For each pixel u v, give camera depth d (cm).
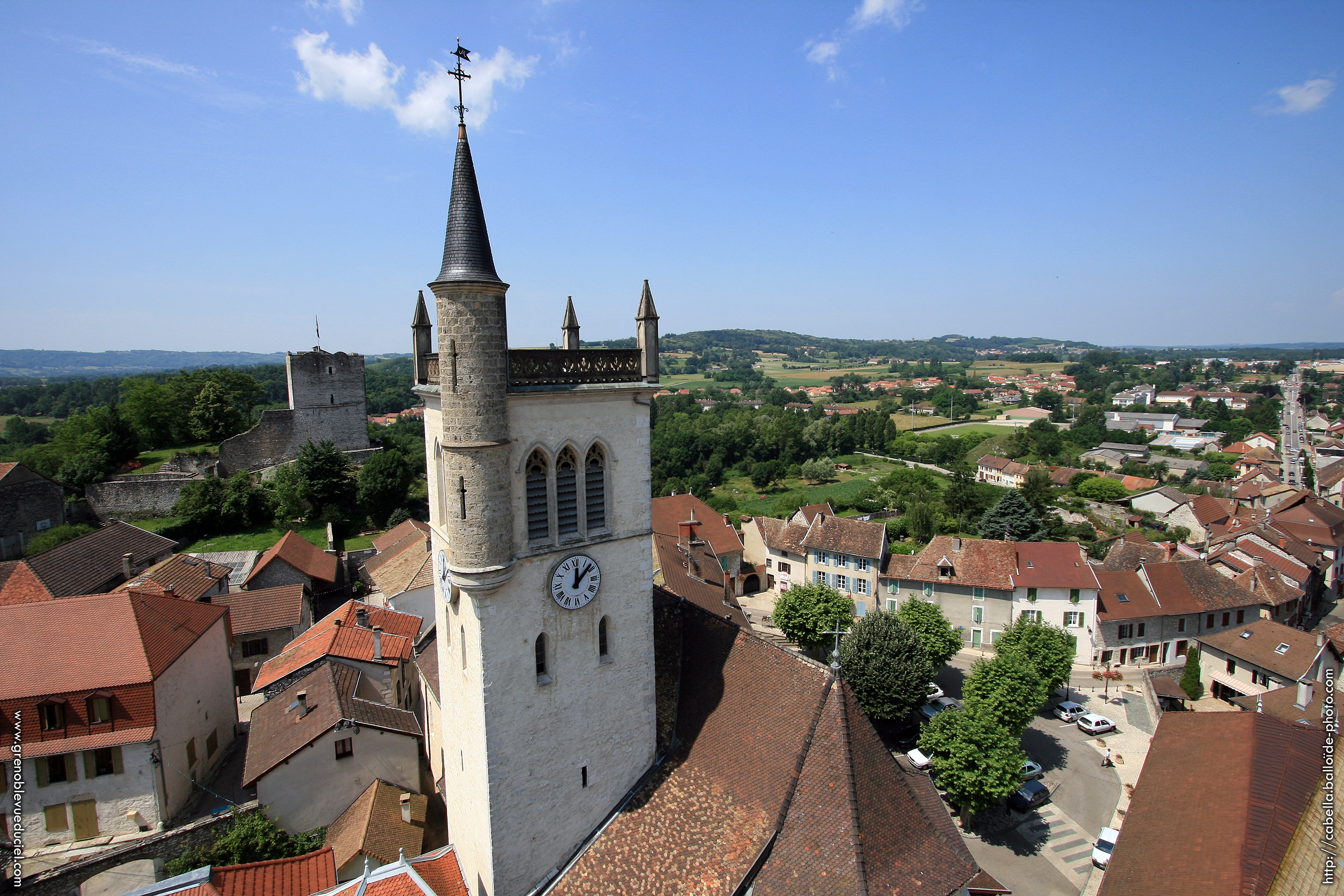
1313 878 1877
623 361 2502
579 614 2477
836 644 2453
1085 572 6956
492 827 2323
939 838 2367
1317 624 7994
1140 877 2253
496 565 2200
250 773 3647
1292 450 17662
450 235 2134
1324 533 9069
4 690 3466
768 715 2525
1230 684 5975
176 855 3347
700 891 2239
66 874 3116
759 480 16062
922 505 11544
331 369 10656
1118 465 18188
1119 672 6681
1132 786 4734
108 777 3650
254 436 10256
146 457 10656
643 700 2697
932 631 6081
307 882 2722
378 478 9669
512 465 2256
